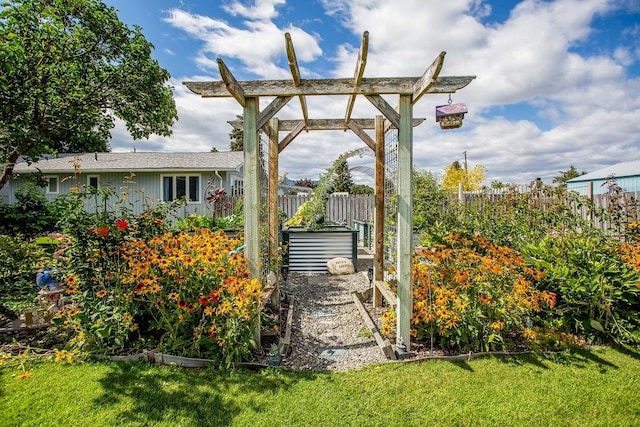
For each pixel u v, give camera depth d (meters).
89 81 6.45
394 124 2.94
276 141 4.77
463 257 3.26
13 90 5.00
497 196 6.80
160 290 2.87
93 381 2.49
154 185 12.91
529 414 2.17
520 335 3.26
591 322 3.20
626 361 2.83
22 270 4.86
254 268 3.06
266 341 3.34
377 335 3.35
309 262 6.64
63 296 3.64
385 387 2.48
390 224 4.04
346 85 2.93
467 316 2.96
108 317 2.87
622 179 12.56
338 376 2.64
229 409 2.22
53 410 2.19
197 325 2.95
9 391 2.37
